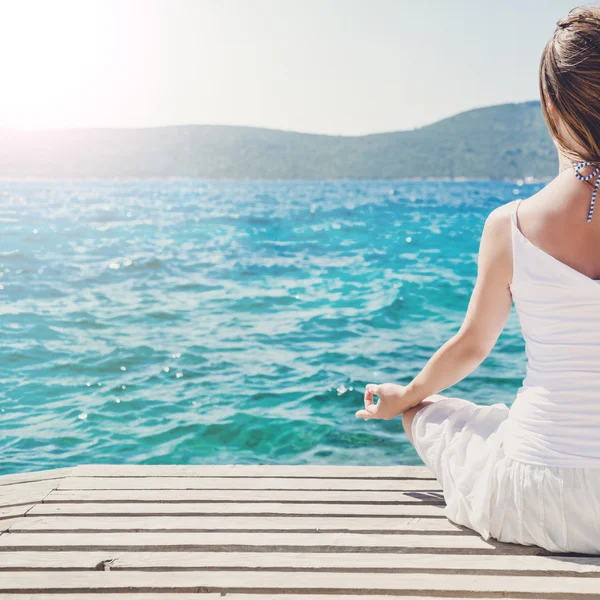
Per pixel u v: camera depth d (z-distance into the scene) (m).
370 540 2.04
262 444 4.60
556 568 1.82
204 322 8.40
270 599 1.75
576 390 1.69
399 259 14.33
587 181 1.65
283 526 2.14
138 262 14.03
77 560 1.95
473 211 32.16
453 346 1.93
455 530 2.08
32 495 2.40
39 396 5.58
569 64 1.62
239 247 17.11
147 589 1.80
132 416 5.13
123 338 7.53
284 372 6.25
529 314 1.73
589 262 1.66
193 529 2.13
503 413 2.02
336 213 31.53
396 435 4.72
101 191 64.38
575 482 1.72
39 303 9.62
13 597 1.77
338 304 9.43
